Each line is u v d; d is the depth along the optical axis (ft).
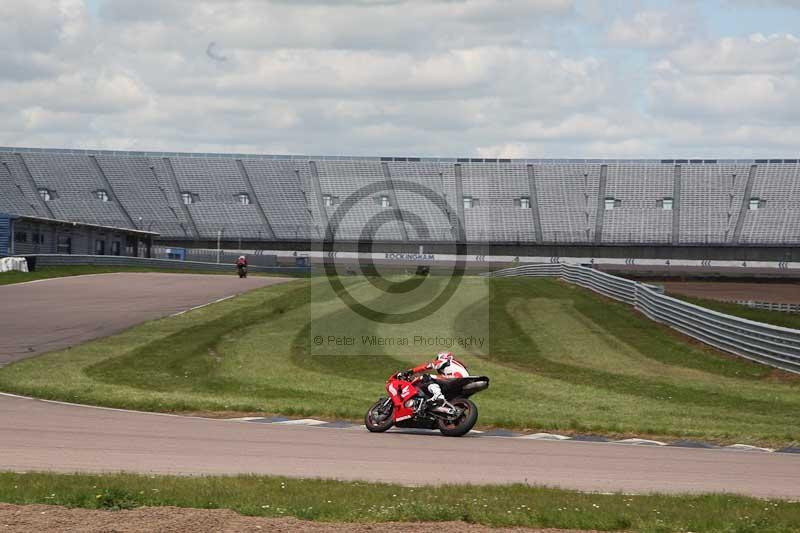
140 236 499.51
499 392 123.65
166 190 593.42
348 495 55.57
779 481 66.03
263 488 57.11
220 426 91.81
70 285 295.07
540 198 585.22
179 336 179.83
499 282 304.30
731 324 163.22
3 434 81.66
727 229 545.85
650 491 61.16
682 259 538.47
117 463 68.54
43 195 577.43
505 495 56.65
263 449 77.10
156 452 74.02
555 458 75.31
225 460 71.05
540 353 164.14
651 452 79.46
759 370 145.18
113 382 130.21
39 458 69.87
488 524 49.73
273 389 126.52
